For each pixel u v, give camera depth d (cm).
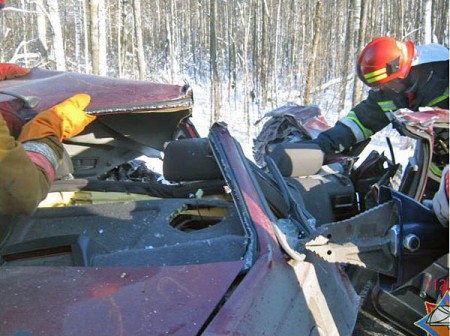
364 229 212
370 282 258
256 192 206
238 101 3042
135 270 163
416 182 259
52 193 236
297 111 406
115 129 316
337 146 357
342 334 204
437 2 2816
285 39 3516
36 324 138
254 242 181
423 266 221
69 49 3391
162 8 4188
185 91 292
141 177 424
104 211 216
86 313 143
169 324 140
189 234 202
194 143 251
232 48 2948
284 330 165
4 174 136
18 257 184
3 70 340
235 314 147
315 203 288
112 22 3481
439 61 326
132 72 3152
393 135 1463
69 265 180
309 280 192
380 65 325
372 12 2241
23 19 2609
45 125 170
